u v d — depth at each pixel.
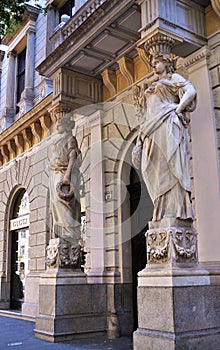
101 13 7.70
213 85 6.98
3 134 14.61
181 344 5.23
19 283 13.60
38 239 12.02
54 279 8.06
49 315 8.00
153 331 5.58
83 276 8.41
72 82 9.14
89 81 9.43
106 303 8.61
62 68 9.03
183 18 6.87
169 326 5.36
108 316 8.50
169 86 6.19
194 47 7.07
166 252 5.79
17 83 16.45
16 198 14.52
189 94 6.01
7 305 13.80
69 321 7.95
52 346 7.18
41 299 8.37
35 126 12.84
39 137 12.86
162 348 5.34
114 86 9.38
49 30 13.98
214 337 5.61
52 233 8.58
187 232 5.97
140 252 8.71
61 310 7.93
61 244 8.34
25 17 15.12
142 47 6.86
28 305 11.84
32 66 14.95
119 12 7.46
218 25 7.07
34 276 11.91
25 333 8.81
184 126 6.08
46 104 11.92
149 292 5.74
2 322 10.95
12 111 16.14
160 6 6.52
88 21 7.98
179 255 5.79
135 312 8.66
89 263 9.27
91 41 8.28
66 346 7.18
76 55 8.66
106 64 9.15
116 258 8.79
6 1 8.27
